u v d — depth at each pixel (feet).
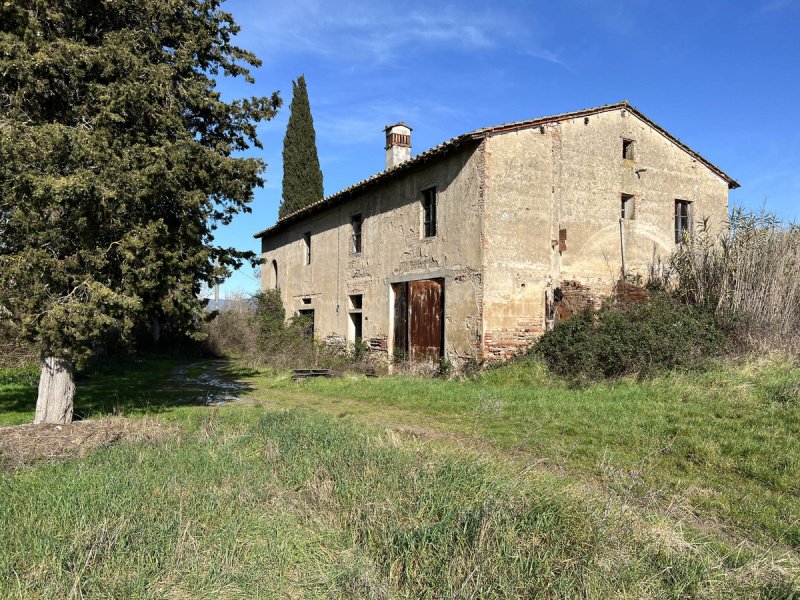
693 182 50.49
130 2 24.35
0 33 20.77
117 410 29.76
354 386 38.78
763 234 36.70
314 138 95.09
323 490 15.02
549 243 41.65
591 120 44.27
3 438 21.08
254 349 65.62
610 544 11.50
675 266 41.73
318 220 65.92
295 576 11.12
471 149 40.40
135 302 22.21
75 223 21.34
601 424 22.94
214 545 11.86
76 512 12.89
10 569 10.36
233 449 19.13
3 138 19.47
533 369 35.63
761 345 32.37
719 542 12.82
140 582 10.20
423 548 11.22
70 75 22.35
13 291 21.06
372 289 52.95
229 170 27.02
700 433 20.59
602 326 35.37
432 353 44.01
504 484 13.88
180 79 26.50
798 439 19.15
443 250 43.16
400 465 16.14
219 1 28.30
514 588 10.03
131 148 22.59
